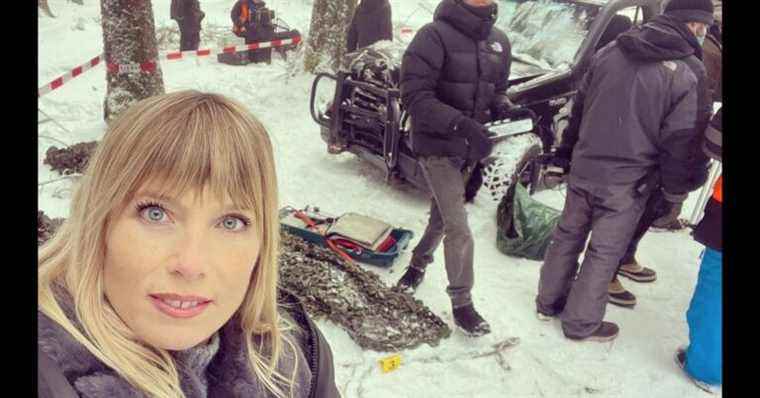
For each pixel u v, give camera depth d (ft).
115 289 2.52
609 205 10.46
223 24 40.45
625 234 10.71
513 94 16.38
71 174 15.33
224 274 2.59
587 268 11.03
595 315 11.27
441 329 11.07
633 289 13.66
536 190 17.88
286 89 25.27
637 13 18.78
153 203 2.48
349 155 19.75
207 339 2.91
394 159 15.81
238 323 3.04
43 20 34.24
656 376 10.81
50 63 26.73
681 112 9.48
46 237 9.56
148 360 2.60
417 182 15.88
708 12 9.33
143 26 18.39
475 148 9.57
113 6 18.08
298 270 11.69
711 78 18.60
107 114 18.98
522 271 13.92
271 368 3.14
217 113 2.60
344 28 25.82
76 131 19.24
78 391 2.35
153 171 2.44
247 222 2.68
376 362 10.24
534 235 14.06
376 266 13.28
